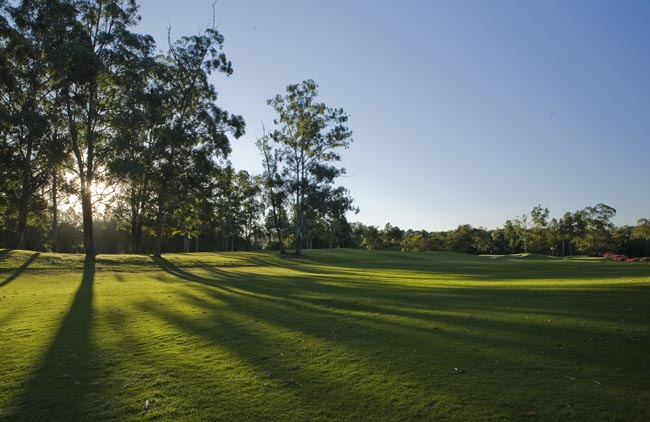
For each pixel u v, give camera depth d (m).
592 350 7.43
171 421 4.95
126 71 31.88
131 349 7.89
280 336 8.86
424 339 8.41
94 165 33.53
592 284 14.25
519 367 6.69
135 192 42.16
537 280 19.28
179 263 34.62
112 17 33.41
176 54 36.25
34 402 5.46
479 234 116.31
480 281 20.27
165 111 35.12
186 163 37.06
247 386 6.03
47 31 30.62
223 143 36.97
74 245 79.00
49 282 20.47
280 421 4.94
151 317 10.99
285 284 19.55
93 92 32.56
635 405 5.27
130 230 49.19
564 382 6.04
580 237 105.31
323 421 4.95
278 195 50.91
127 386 6.02
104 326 9.85
